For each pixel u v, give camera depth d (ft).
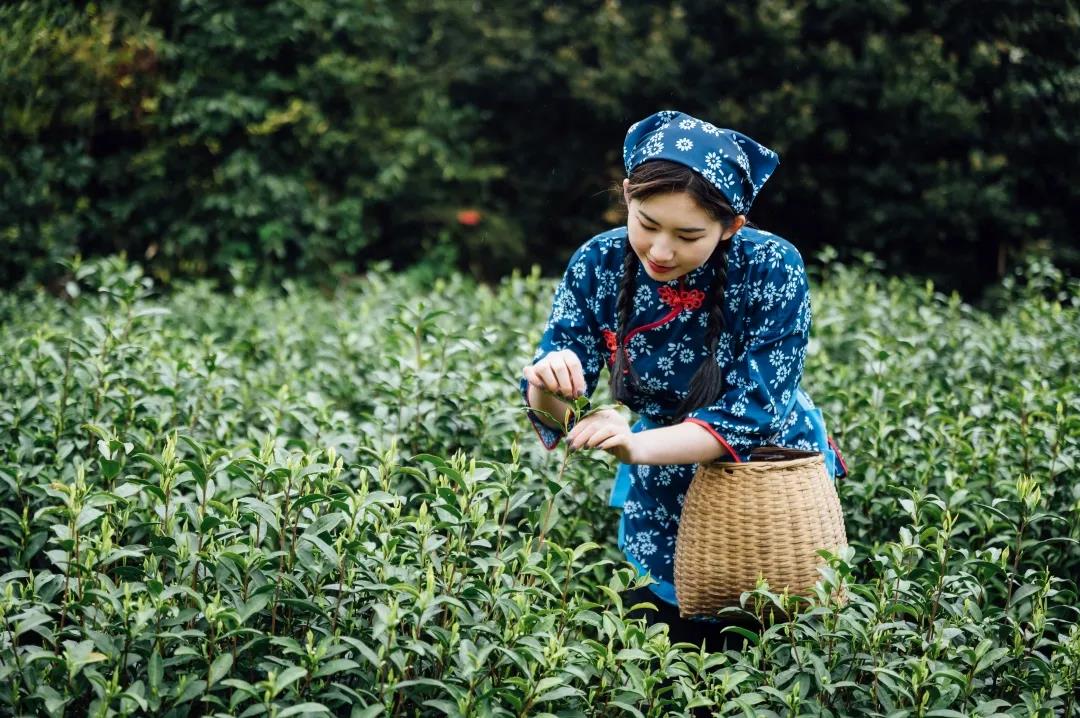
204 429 10.92
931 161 32.42
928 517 9.91
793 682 7.27
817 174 32.53
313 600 6.75
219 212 31.53
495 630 6.66
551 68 35.14
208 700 5.93
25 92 28.45
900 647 7.40
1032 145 31.14
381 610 6.15
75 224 29.17
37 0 30.07
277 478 7.07
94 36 29.68
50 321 18.47
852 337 16.24
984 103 31.35
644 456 7.52
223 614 6.14
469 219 34.45
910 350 14.46
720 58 34.12
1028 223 30.63
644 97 34.01
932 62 30.66
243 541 7.18
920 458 10.78
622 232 8.26
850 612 7.41
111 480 7.27
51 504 8.80
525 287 20.40
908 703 7.00
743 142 7.44
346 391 13.15
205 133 31.37
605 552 10.41
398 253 35.88
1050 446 10.45
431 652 6.24
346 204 32.68
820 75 32.32
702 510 7.91
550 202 37.37
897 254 32.48
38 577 6.82
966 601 7.66
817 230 34.14
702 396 7.98
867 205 32.07
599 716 6.84
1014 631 7.59
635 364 8.38
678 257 7.30
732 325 8.10
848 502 10.34
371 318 18.85
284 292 31.83
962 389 13.47
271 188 31.27
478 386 11.07
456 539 7.37
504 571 7.52
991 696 7.63
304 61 33.09
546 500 7.90
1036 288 22.30
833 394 12.20
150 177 31.04
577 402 7.55
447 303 20.44
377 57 34.45
